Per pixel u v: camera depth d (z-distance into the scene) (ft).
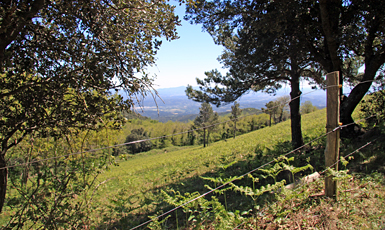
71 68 11.08
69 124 11.55
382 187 12.69
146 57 12.64
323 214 10.74
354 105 25.94
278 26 22.61
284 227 10.39
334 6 22.68
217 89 31.99
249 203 16.14
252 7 25.07
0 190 11.64
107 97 12.45
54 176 13.56
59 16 11.22
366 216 10.34
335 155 11.61
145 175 48.01
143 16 11.78
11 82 11.21
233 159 39.42
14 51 11.36
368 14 22.98
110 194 31.45
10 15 8.75
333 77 11.18
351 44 23.29
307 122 75.31
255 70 29.81
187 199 14.38
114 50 11.20
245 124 233.35
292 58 26.78
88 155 15.15
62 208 13.20
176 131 251.60
